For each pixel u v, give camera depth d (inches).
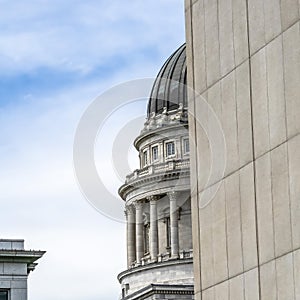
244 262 1552.7
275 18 1494.8
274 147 1486.2
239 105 1584.6
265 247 1498.5
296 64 1438.2
